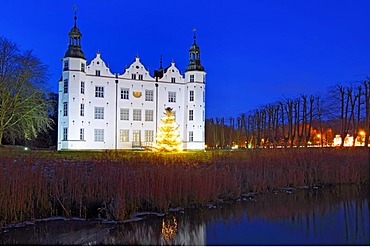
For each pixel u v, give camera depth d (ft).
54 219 54.85
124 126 174.40
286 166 79.51
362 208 57.93
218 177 65.98
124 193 56.24
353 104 151.33
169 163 66.39
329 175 79.56
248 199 66.64
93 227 51.16
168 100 184.34
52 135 225.76
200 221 53.11
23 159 61.98
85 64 167.22
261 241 43.83
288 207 60.03
